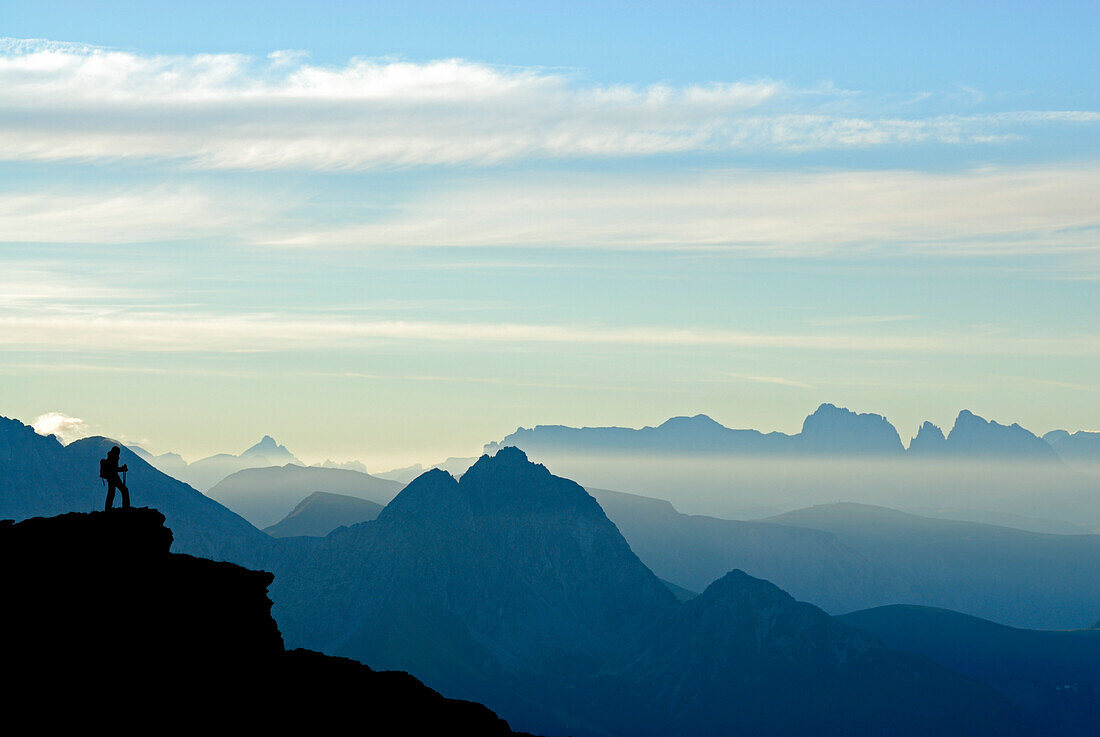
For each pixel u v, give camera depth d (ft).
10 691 392.47
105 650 419.74
